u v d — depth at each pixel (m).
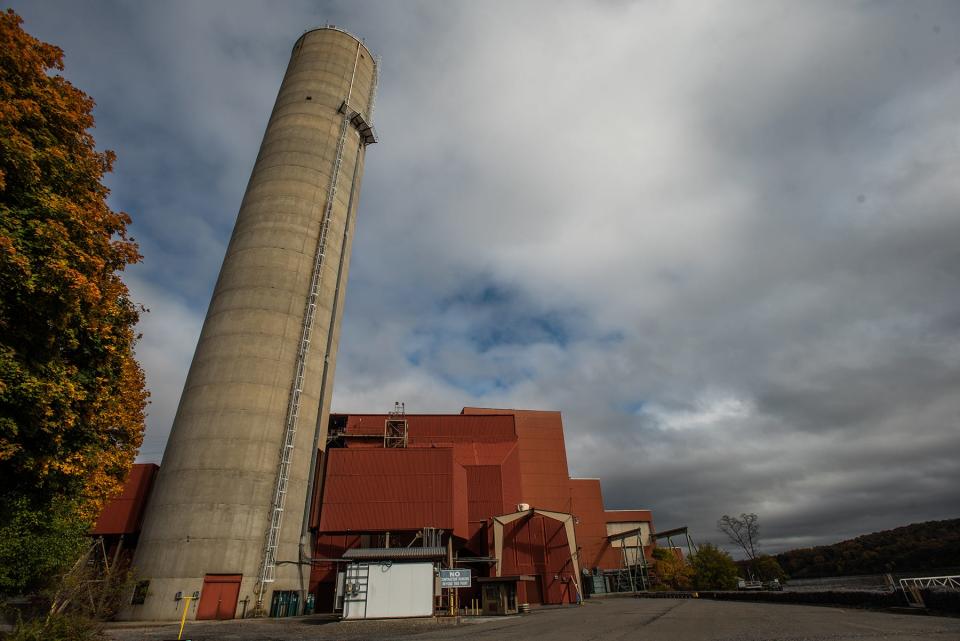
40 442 13.72
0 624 18.25
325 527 40.62
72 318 13.97
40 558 16.59
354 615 26.59
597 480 70.25
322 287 47.19
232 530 34.75
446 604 39.59
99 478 27.58
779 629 15.53
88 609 21.22
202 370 40.09
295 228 47.28
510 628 21.05
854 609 21.86
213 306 43.53
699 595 42.34
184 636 20.89
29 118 13.76
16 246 11.81
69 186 14.70
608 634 16.80
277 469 38.41
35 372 12.69
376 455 44.03
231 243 47.06
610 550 67.62
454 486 44.50
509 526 48.81
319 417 43.81
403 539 42.56
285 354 42.22
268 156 51.25
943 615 17.55
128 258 17.17
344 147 54.69
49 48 14.95
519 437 69.50
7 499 14.63
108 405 16.42
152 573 32.75
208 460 36.34
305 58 58.78
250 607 33.25
